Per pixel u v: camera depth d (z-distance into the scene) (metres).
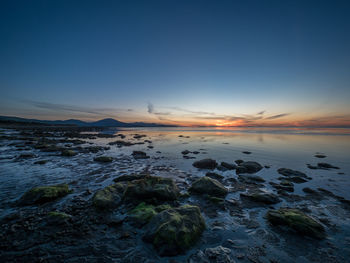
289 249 1.44
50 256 1.34
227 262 1.31
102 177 3.16
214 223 1.78
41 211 1.93
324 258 1.35
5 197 2.27
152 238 1.49
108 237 1.55
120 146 7.28
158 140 9.68
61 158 4.69
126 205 2.09
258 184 2.89
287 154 5.36
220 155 5.34
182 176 3.32
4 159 4.45
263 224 1.77
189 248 1.42
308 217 1.77
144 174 3.24
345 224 1.78
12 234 1.55
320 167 3.87
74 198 2.25
